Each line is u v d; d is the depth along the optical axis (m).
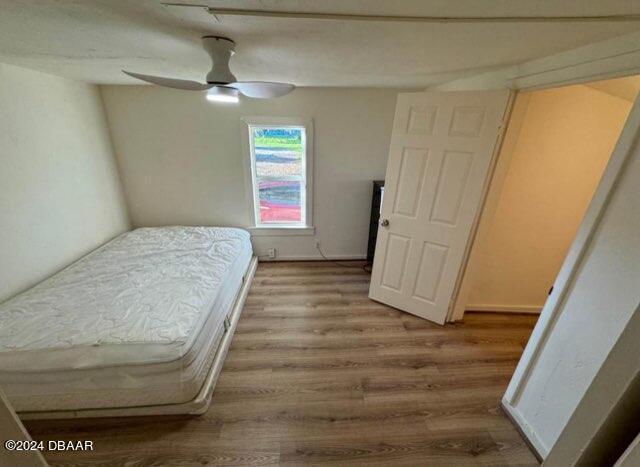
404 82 2.56
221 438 1.55
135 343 1.45
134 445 1.50
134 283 2.03
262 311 2.66
